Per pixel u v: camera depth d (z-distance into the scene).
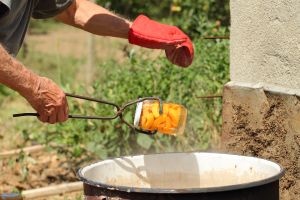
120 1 12.08
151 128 4.64
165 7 13.00
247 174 4.83
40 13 5.28
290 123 5.38
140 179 4.97
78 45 18.47
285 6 5.38
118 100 7.88
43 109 4.53
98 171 4.71
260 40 5.67
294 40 5.31
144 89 7.93
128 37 5.33
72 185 7.59
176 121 4.61
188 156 5.04
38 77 4.50
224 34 8.36
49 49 17.86
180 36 5.16
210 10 9.80
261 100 5.60
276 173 4.50
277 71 5.52
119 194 4.08
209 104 7.78
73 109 8.19
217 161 4.99
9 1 4.51
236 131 5.84
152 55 9.89
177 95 7.90
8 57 4.38
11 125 10.43
